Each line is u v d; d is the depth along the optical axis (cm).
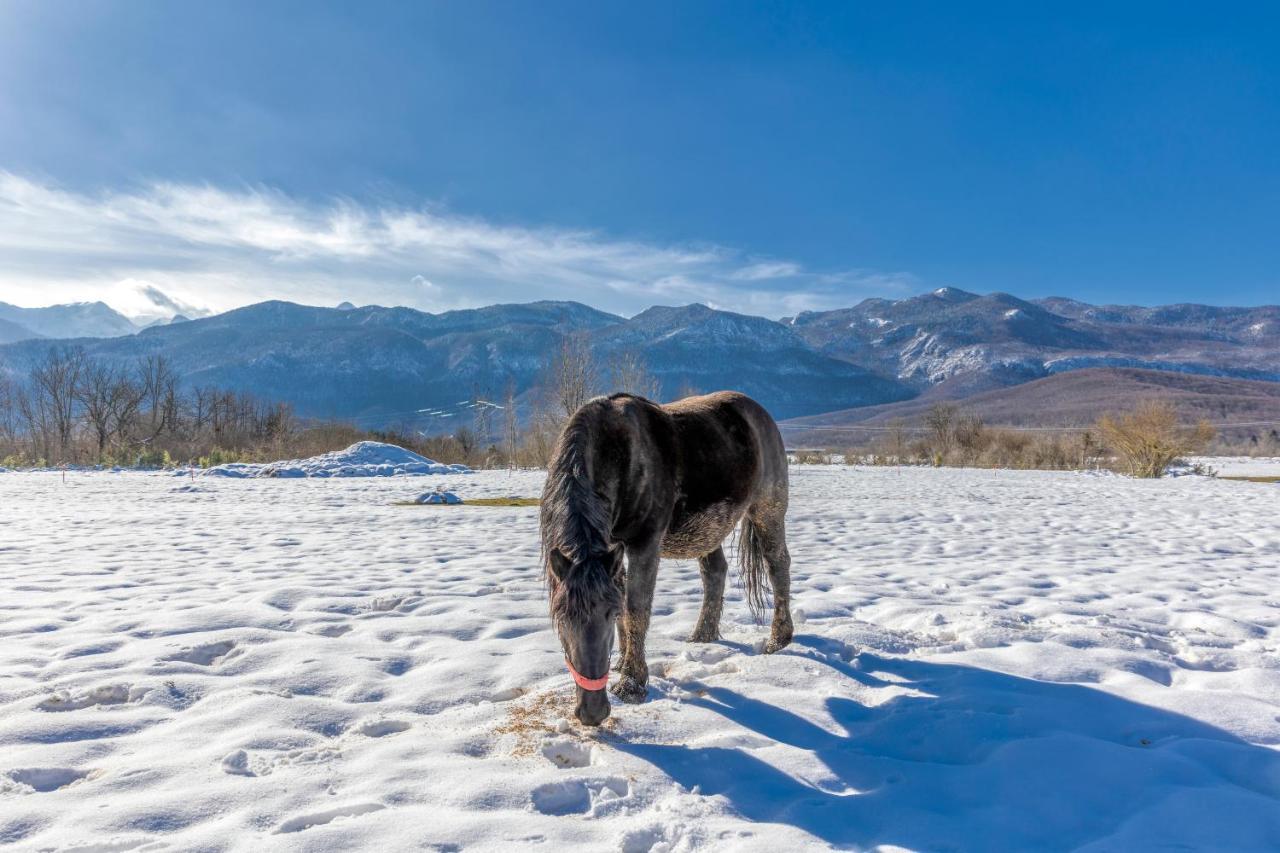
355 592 659
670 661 473
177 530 1113
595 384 3281
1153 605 627
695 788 301
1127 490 1967
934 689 424
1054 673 445
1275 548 962
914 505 1536
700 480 444
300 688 411
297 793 286
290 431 4550
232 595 641
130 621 538
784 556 521
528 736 349
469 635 525
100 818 261
